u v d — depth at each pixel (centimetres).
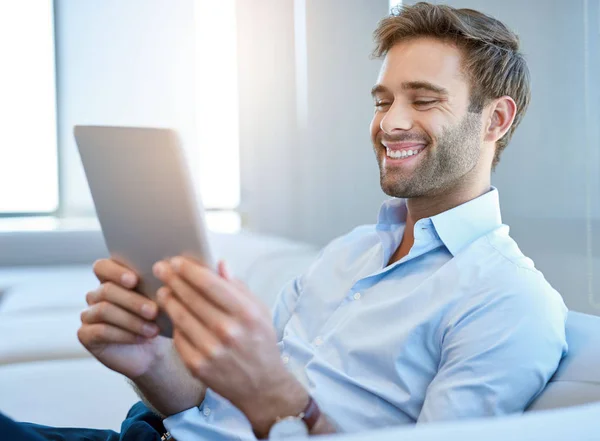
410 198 118
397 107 115
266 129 377
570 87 268
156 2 381
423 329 103
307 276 133
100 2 378
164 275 76
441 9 116
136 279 88
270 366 78
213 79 383
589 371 94
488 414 92
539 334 96
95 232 340
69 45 377
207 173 383
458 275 105
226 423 108
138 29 381
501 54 116
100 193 84
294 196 375
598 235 264
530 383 95
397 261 115
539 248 279
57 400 147
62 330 207
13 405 143
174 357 106
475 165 117
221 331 73
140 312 87
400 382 103
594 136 265
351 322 111
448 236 111
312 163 372
